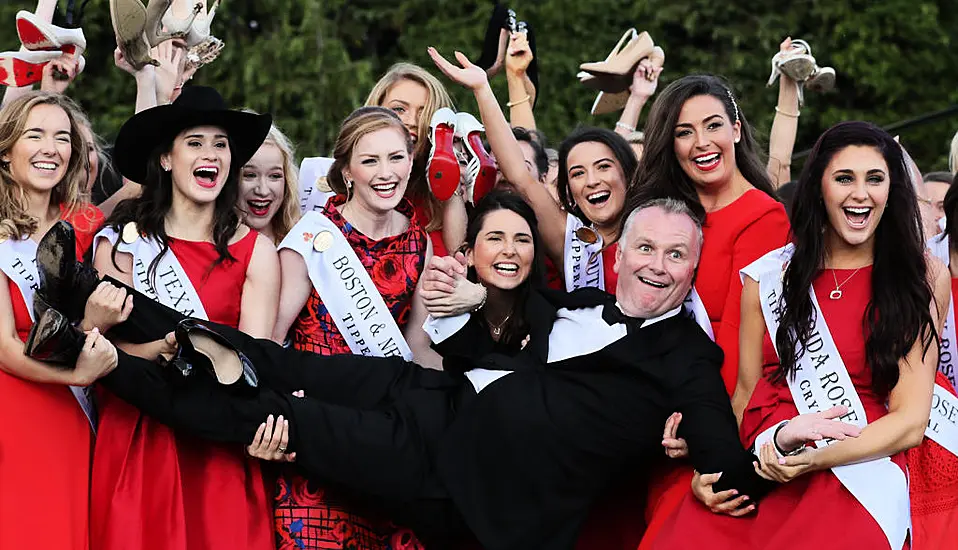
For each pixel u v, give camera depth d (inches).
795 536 186.5
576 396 201.0
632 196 215.2
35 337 191.0
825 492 187.9
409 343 218.5
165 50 237.6
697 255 202.7
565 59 537.6
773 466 187.9
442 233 228.8
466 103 507.2
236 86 531.8
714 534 192.2
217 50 248.4
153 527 200.1
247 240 212.4
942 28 603.5
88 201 219.8
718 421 194.7
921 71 576.1
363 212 216.8
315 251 215.0
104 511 200.5
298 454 201.0
